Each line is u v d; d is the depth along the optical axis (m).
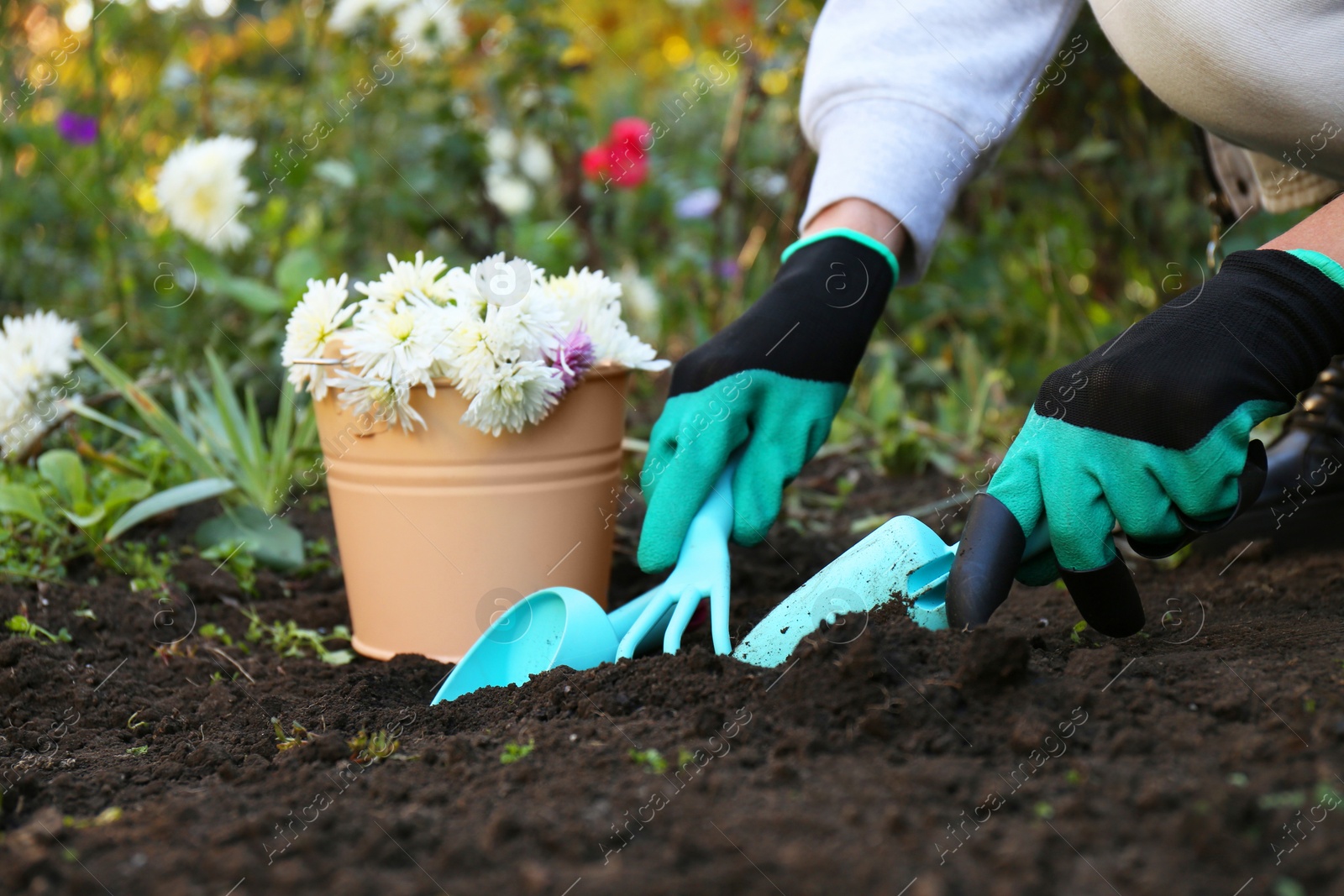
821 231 1.48
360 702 1.24
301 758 1.02
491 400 1.33
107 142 2.79
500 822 0.79
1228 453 1.06
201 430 1.96
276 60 3.16
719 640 1.17
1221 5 1.14
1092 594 1.12
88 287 2.72
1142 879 0.69
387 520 1.44
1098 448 1.09
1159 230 2.75
